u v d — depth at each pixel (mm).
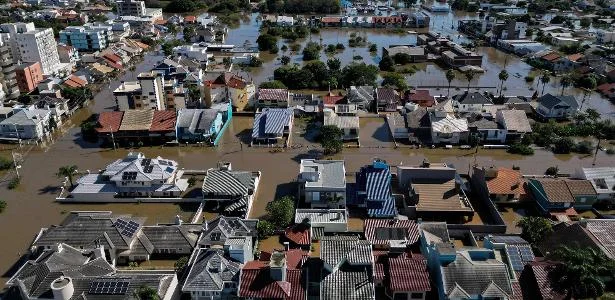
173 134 117438
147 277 60281
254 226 77312
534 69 185500
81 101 145000
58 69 175750
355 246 63625
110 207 90438
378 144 116438
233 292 60750
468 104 130750
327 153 111438
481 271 59125
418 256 65375
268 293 57938
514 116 117438
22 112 122625
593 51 195250
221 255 63562
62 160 110250
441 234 71312
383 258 65312
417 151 112750
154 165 94812
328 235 77688
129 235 73500
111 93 158250
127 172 92938
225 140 120250
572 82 156250
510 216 85500
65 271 60438
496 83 166625
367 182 88125
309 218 79375
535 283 59781
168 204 91188
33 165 107875
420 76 176000
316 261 63656
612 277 59594
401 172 90438
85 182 94625
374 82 155750
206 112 122312
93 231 73625
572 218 83062
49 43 173750
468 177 98250
